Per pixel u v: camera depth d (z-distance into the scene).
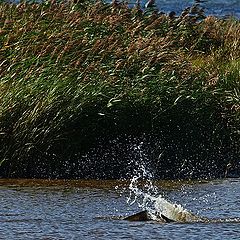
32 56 56.09
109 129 53.44
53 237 34.69
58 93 52.78
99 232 35.47
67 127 52.50
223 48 71.31
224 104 55.94
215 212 41.09
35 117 52.00
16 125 51.91
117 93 53.91
